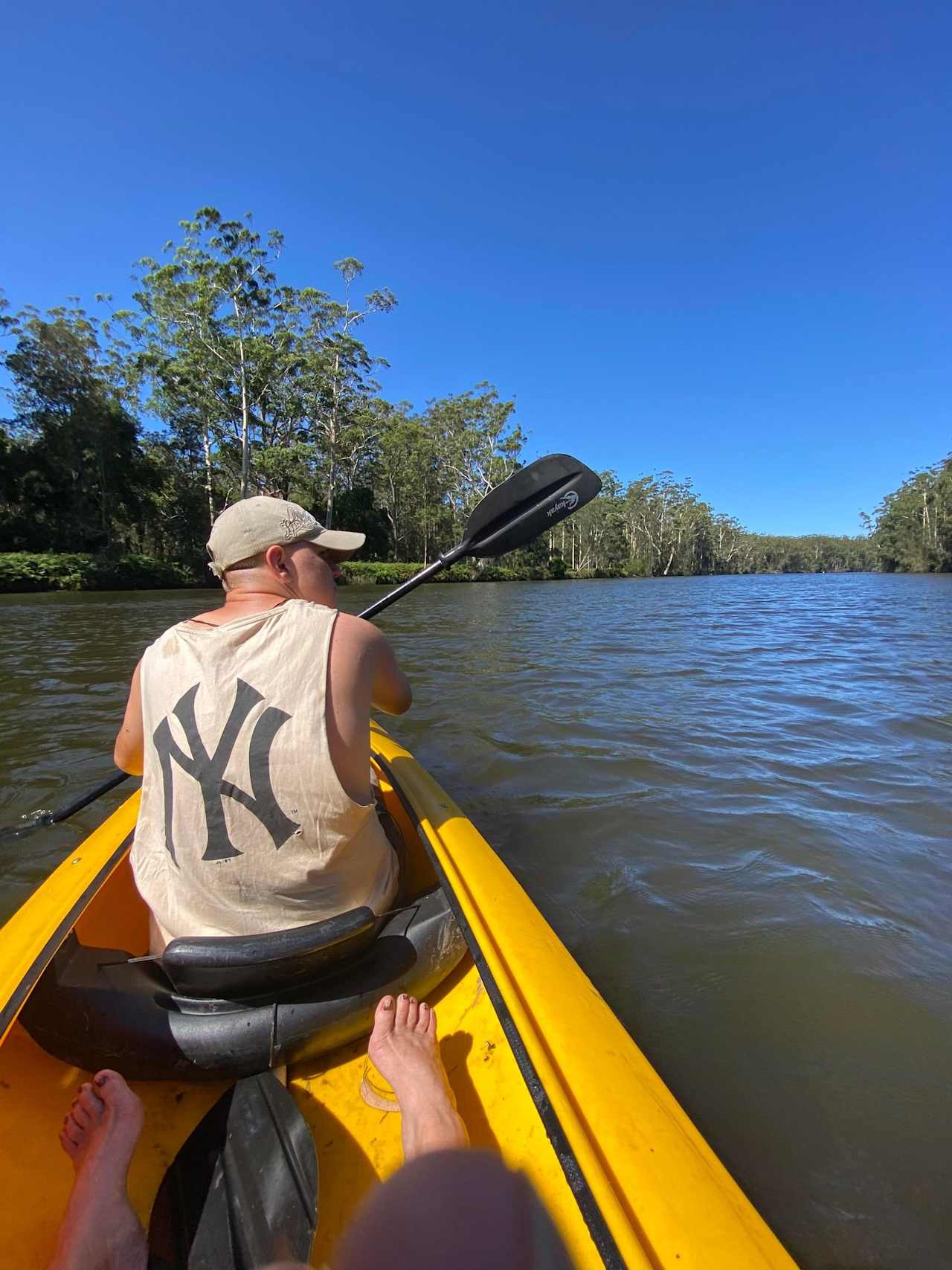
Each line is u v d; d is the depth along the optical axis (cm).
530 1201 82
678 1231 66
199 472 3497
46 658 708
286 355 3225
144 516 3238
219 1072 109
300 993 114
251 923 107
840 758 347
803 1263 106
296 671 104
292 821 103
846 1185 119
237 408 3288
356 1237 81
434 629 1041
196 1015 110
